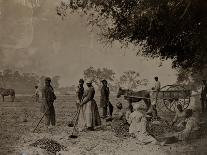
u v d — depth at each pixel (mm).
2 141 11750
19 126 14117
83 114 13594
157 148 10867
